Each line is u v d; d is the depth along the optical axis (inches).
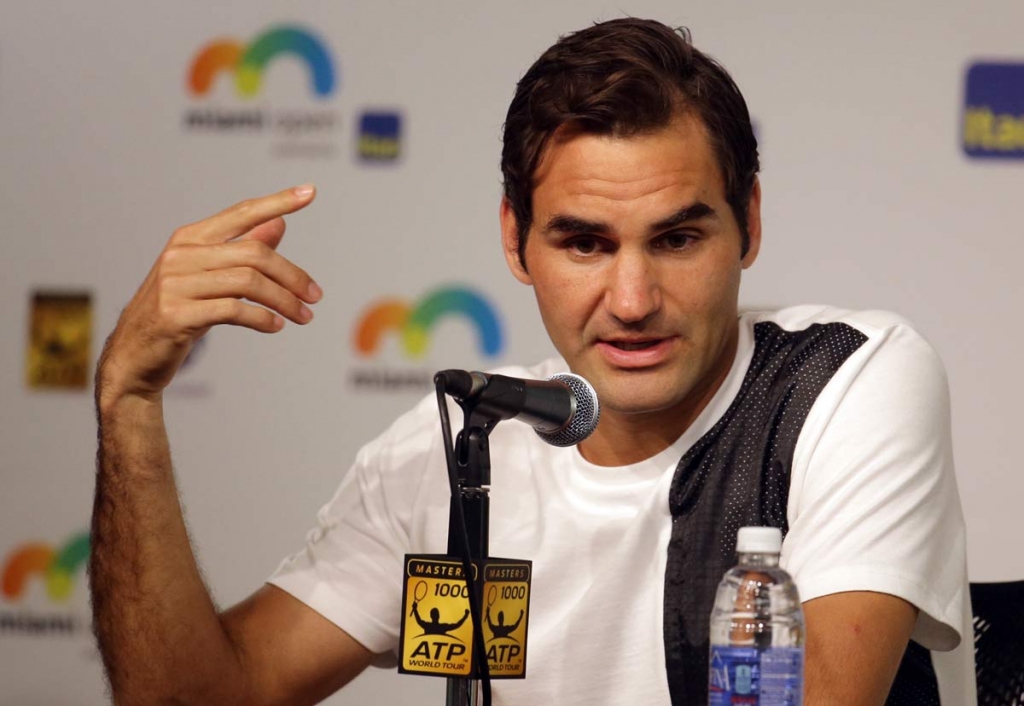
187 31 493.4
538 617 265.1
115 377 235.8
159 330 226.7
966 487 436.8
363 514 289.6
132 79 495.8
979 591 264.7
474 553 181.0
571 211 226.5
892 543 220.2
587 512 263.4
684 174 224.2
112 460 241.9
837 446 234.5
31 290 498.0
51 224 498.0
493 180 475.8
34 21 500.1
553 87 231.3
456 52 478.3
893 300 445.1
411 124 479.5
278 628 272.7
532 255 238.5
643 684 253.3
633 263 224.5
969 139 442.9
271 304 223.5
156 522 244.7
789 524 241.3
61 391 496.1
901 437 230.8
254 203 228.7
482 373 184.1
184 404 483.5
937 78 444.5
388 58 482.0
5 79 500.7
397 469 289.9
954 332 441.4
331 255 481.1
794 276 450.0
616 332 227.6
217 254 223.8
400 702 463.5
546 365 298.2
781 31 453.1
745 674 172.6
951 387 439.8
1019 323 438.3
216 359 482.9
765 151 452.8
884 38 447.5
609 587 257.1
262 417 480.7
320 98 484.7
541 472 271.9
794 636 188.5
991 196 441.7
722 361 255.9
